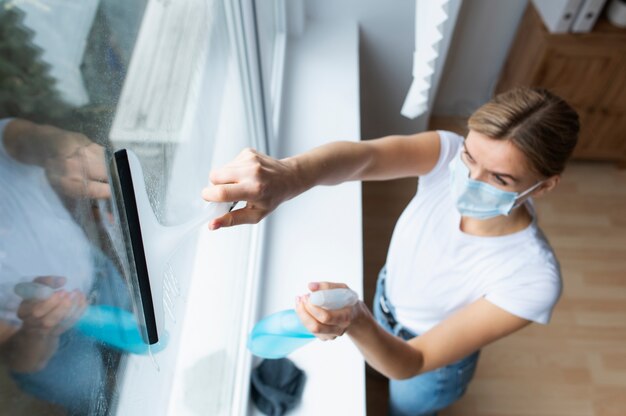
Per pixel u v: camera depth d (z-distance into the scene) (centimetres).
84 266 36
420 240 96
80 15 36
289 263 106
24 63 29
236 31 85
